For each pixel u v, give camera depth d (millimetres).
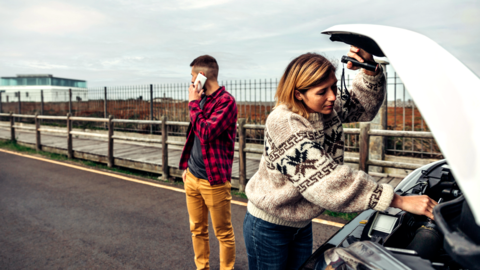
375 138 5941
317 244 3230
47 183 5766
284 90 1275
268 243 1426
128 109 10766
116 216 4062
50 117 8656
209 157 2197
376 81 1564
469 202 654
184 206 4438
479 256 642
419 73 812
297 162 1163
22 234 3529
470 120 739
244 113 7723
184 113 9219
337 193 1096
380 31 986
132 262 2918
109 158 7098
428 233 1190
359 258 1002
